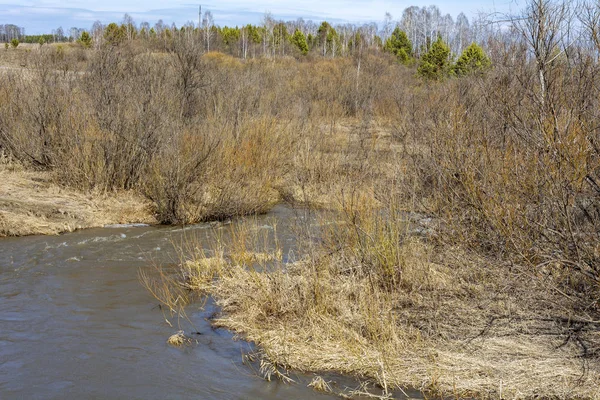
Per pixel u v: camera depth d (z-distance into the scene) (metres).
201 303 7.14
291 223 9.96
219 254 8.43
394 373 5.32
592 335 5.72
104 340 6.13
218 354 5.89
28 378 5.37
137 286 7.61
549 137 6.39
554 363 5.26
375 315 5.98
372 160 11.99
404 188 8.67
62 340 6.10
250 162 12.77
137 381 5.36
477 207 7.21
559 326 5.90
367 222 7.53
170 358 5.79
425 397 5.00
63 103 12.76
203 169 11.25
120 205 11.05
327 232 7.98
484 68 10.88
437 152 8.35
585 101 6.68
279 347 5.88
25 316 6.63
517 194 6.87
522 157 7.16
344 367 5.54
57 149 12.04
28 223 9.75
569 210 6.43
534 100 7.02
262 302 6.76
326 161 12.70
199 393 5.18
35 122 12.62
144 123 11.85
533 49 7.45
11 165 12.48
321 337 6.01
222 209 10.90
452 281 7.06
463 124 8.16
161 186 10.59
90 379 5.38
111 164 11.52
